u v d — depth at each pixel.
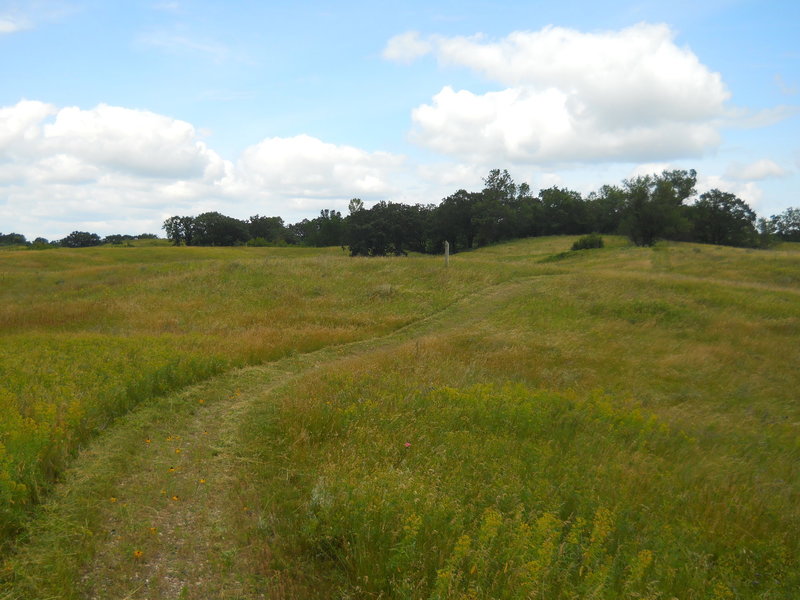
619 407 10.12
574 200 94.31
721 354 15.45
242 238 108.38
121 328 16.12
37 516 4.82
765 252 45.03
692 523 5.41
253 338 14.27
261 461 6.39
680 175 79.88
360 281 25.23
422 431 7.18
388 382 9.58
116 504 5.29
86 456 6.23
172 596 4.01
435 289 24.00
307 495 5.43
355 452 6.40
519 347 15.09
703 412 10.91
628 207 64.06
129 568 4.29
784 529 5.55
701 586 4.11
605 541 4.73
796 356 15.52
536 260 52.53
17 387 8.21
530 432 7.72
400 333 17.53
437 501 4.95
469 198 83.88
